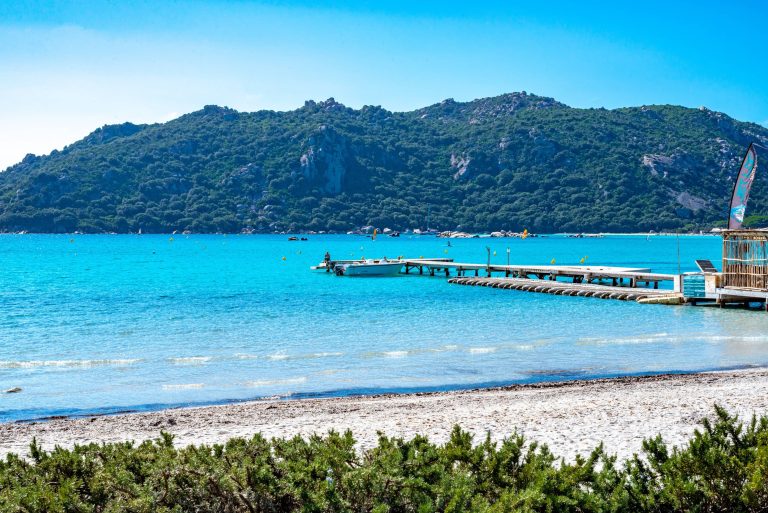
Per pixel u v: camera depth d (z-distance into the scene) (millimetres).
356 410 15273
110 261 97875
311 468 7168
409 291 49781
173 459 7496
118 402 17469
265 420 14391
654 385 17984
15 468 7637
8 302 42750
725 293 37375
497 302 42094
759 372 20078
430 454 7562
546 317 34781
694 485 6934
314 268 73938
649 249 150000
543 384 18703
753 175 35500
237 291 50469
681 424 13031
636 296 41656
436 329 30609
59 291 50688
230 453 7684
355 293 48500
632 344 26359
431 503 6547
